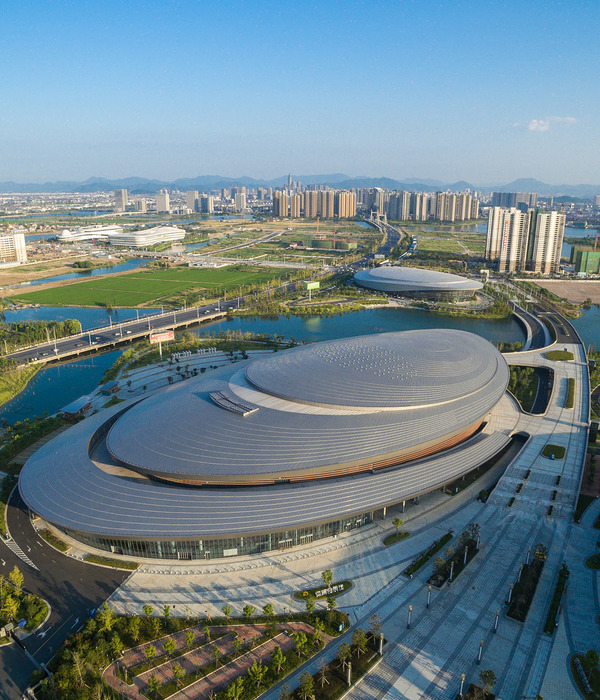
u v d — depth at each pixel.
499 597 114.81
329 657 100.62
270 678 95.88
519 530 136.75
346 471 143.25
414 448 150.00
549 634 104.81
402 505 145.50
